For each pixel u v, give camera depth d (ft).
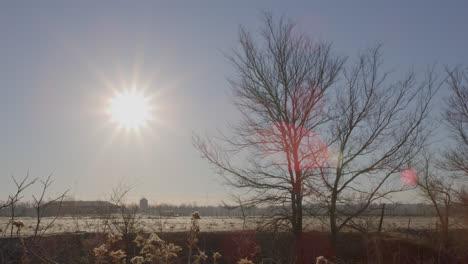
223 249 56.85
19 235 15.10
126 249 30.07
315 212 59.31
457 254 40.47
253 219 59.00
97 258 16.28
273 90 64.18
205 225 92.38
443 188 70.03
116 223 36.29
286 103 63.93
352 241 55.52
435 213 73.36
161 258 15.46
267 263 41.32
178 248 15.64
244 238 44.80
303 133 61.26
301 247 53.83
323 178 58.95
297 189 59.47
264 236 54.80
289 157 61.87
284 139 61.98
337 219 58.44
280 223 57.31
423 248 38.04
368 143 60.54
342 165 60.08
